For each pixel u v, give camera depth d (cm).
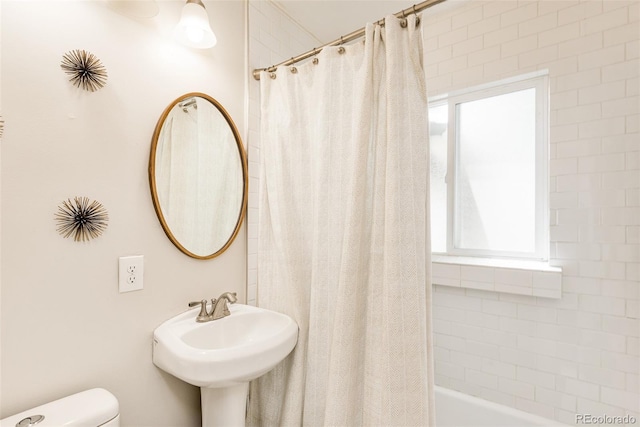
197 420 125
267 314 134
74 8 90
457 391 174
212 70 134
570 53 148
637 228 132
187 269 123
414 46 108
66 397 86
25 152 80
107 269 97
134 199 105
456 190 197
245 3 151
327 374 124
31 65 82
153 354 109
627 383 134
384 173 110
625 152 135
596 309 140
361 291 114
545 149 169
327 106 125
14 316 79
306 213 136
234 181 142
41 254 83
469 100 190
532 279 148
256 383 144
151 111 110
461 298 174
